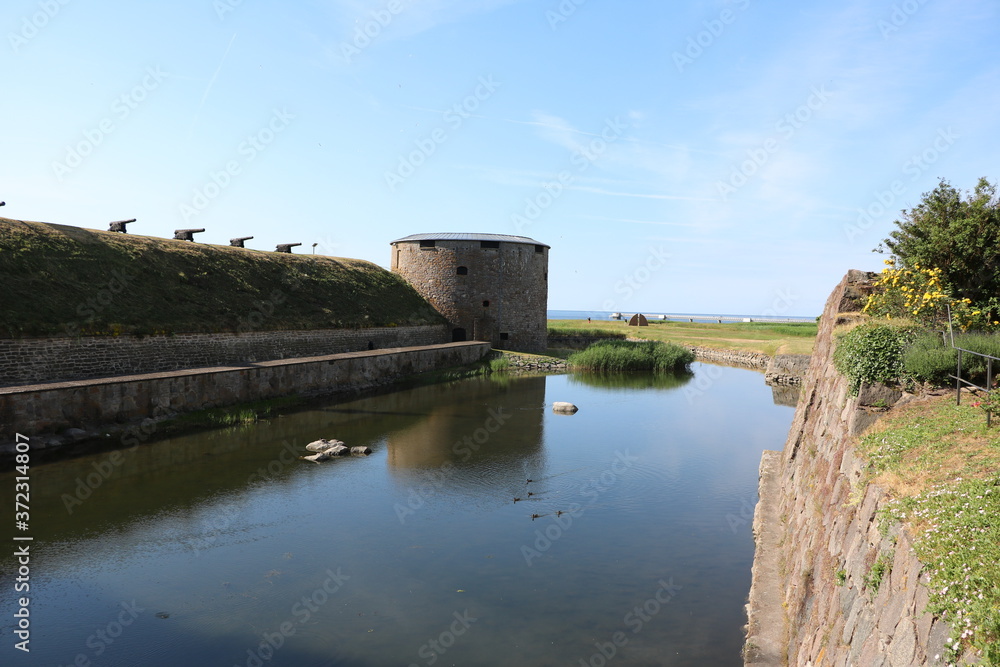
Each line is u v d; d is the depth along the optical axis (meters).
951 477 5.70
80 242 25.58
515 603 10.02
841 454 8.23
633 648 8.66
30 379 19.91
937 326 9.55
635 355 43.34
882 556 5.32
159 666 8.21
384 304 43.00
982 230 10.33
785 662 7.78
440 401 29.36
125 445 18.61
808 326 71.06
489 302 49.12
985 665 3.51
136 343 23.55
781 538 11.59
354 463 18.09
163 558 11.54
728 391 34.12
